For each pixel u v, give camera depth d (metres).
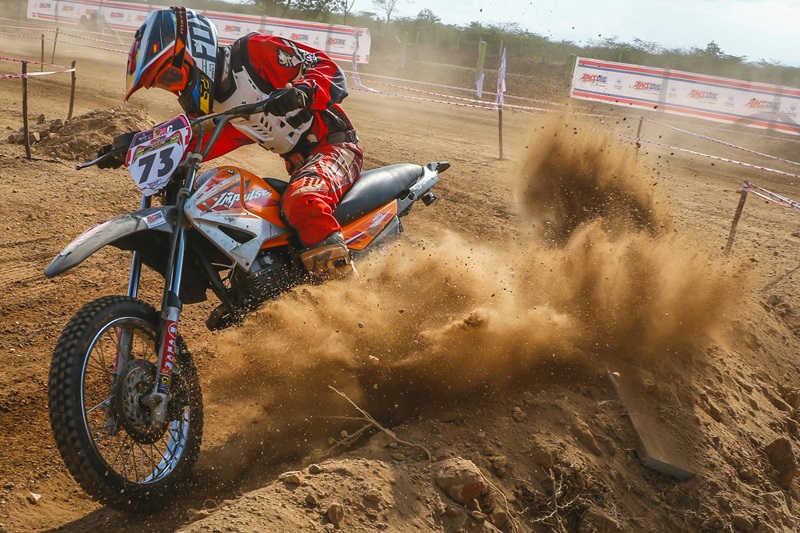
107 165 3.49
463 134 15.52
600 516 3.27
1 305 4.82
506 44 33.84
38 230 6.30
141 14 28.95
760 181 13.21
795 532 3.68
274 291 3.57
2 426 3.50
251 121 3.84
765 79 27.28
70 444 2.55
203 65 3.47
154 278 5.55
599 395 3.99
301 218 3.63
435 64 31.34
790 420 4.70
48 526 2.84
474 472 3.03
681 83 17.30
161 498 2.92
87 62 22.84
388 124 16.00
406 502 2.87
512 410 3.72
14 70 18.89
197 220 3.28
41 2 30.38
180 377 3.07
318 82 3.79
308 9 38.56
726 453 3.95
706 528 3.52
